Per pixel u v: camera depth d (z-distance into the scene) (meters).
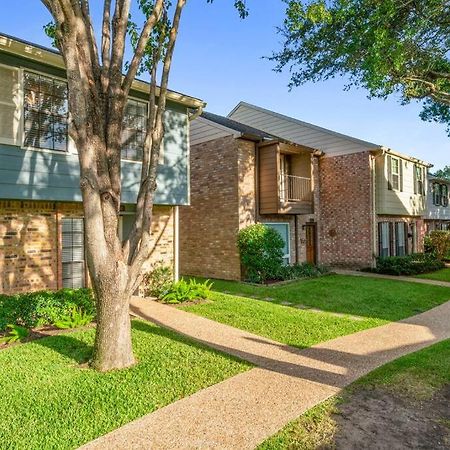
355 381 4.57
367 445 3.20
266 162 13.43
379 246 16.17
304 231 15.77
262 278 12.39
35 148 7.37
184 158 10.42
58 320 6.55
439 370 4.95
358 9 9.24
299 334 6.67
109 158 4.85
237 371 4.83
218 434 3.30
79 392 4.07
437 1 8.98
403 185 17.62
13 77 7.14
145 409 3.75
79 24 4.58
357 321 7.74
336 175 16.47
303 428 3.44
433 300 10.22
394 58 9.29
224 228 13.39
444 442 3.28
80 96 4.40
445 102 11.50
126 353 4.90
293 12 8.23
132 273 4.93
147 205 5.13
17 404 3.79
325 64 10.95
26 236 7.68
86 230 4.62
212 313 8.07
